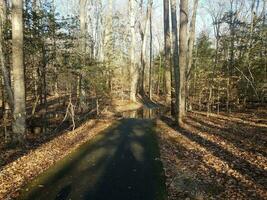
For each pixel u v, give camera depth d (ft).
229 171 31.76
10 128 52.60
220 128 54.29
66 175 32.71
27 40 52.54
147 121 71.00
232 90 84.89
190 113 77.30
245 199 25.36
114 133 56.59
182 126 58.90
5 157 37.29
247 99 89.30
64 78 79.92
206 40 121.49
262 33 80.59
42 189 28.78
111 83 106.42
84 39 69.46
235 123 59.21
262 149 37.93
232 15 94.89
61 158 38.83
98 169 34.91
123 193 28.22
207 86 87.04
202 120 64.85
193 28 84.48
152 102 129.49
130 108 105.40
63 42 58.70
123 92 128.26
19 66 42.27
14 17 41.42
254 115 69.21
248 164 33.04
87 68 66.18
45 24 53.98
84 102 79.00
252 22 82.43
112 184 30.37
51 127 58.75
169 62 94.17
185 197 26.99
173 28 61.82
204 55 110.42
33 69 58.34
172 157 39.29
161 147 44.93
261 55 80.89
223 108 87.20
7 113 57.77
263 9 86.28
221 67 88.84
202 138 47.39
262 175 29.60
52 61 59.31
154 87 192.65
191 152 40.55
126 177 32.37
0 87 55.62
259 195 25.72
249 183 28.25
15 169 33.04
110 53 98.58
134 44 116.37
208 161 35.83
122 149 44.21
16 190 28.30
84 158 39.27
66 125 62.13
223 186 28.55
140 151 43.06
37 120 61.41
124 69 124.98
